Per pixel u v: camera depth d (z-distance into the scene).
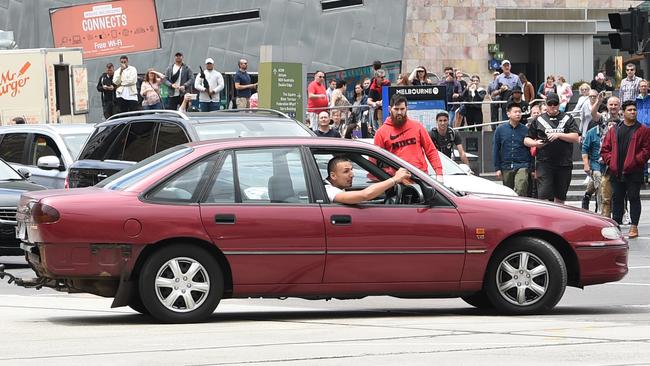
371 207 17.45
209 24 58.47
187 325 16.83
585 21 67.50
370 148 17.91
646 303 19.78
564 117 29.47
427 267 17.52
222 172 17.27
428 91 39.06
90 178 25.25
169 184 17.11
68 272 16.81
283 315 18.31
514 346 14.54
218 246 16.97
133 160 24.67
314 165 17.53
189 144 17.81
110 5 59.06
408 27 66.00
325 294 17.41
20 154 31.88
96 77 59.34
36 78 42.78
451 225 17.56
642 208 41.97
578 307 19.17
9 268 26.95
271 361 13.56
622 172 31.41
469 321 17.25
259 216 17.11
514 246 17.78
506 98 50.06
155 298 16.89
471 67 66.31
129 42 59.16
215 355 14.02
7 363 13.65
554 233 17.92
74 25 59.25
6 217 25.97
